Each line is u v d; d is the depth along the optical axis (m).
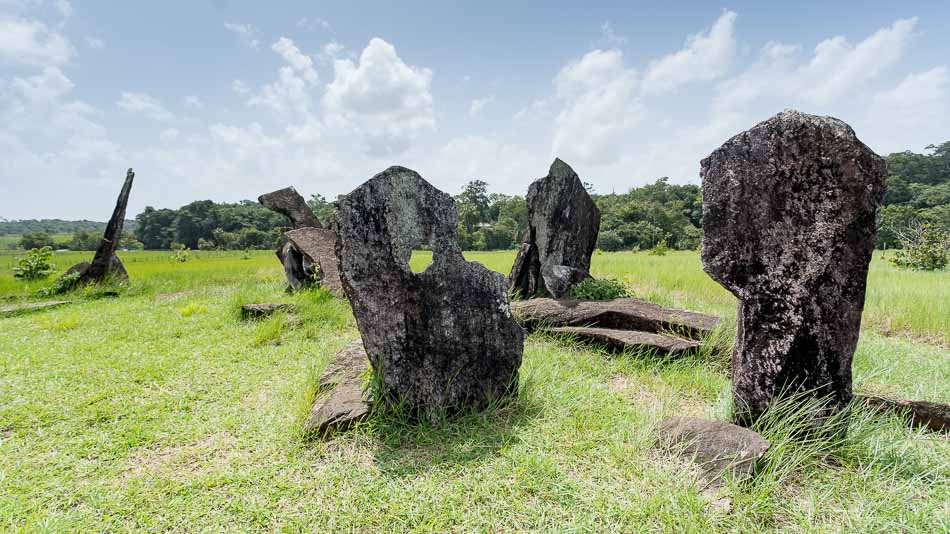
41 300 8.27
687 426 2.77
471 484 2.48
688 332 5.06
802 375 2.87
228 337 5.59
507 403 3.45
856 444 2.75
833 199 2.77
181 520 2.21
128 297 8.73
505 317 3.49
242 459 2.75
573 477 2.54
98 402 3.58
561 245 7.23
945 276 11.62
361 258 3.19
